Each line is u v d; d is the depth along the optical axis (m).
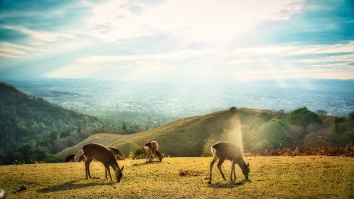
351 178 10.80
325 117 60.16
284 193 9.05
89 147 12.09
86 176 12.43
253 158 19.97
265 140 43.44
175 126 79.81
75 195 9.12
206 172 13.68
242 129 57.12
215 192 9.33
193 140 67.06
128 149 70.12
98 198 8.70
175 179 11.99
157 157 20.61
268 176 12.12
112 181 11.76
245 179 11.73
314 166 13.83
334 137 46.69
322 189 9.42
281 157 20.03
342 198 8.38
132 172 13.90
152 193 9.20
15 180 12.02
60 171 14.47
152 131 87.50
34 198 8.99
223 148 11.75
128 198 8.67
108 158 11.82
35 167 16.59
